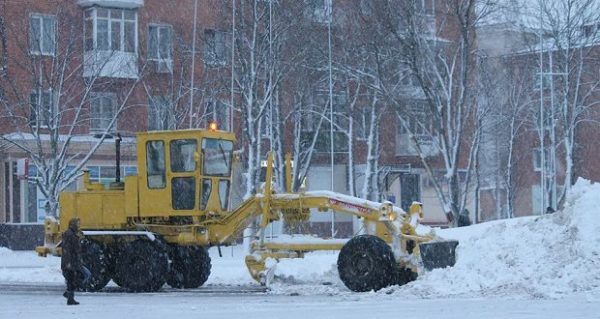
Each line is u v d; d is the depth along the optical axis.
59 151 59.78
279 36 55.91
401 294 26.48
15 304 26.42
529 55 70.06
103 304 25.97
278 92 58.03
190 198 31.36
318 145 68.75
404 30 52.97
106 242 32.28
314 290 29.41
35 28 56.94
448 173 53.31
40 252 33.44
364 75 56.78
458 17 52.28
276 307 23.75
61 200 33.22
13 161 60.69
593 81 70.56
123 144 60.25
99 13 60.97
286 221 30.42
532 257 26.94
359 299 25.86
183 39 61.12
